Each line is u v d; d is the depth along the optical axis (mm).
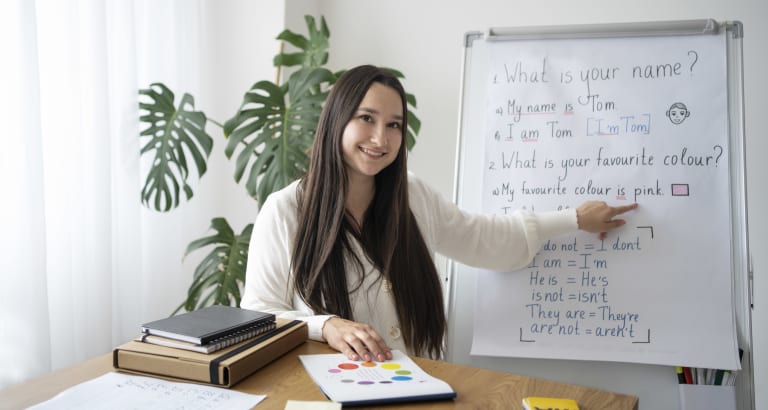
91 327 1949
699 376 1487
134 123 2072
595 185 1593
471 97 1723
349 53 2654
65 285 1833
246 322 1078
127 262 2105
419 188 1656
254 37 2539
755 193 1994
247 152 2084
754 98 1988
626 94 1596
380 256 1501
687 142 1547
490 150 1675
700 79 1556
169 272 2416
